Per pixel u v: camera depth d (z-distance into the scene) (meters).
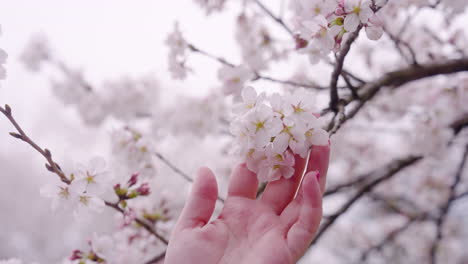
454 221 1.02
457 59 0.50
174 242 0.35
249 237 0.35
